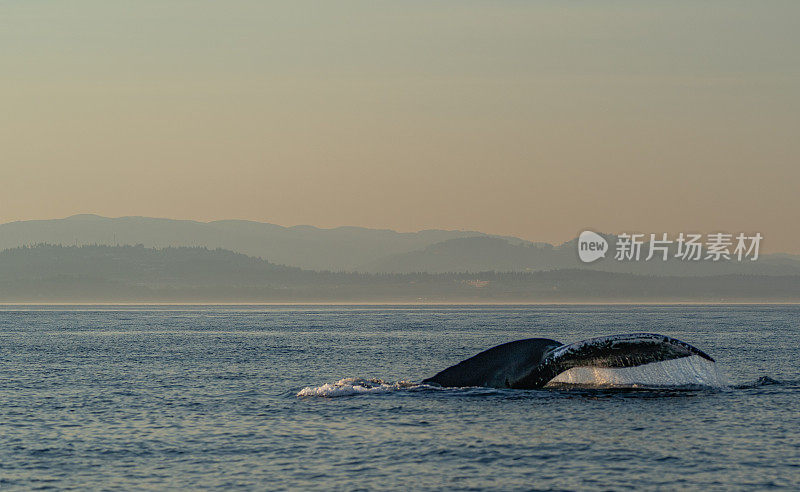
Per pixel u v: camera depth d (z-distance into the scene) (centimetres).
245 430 4388
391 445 3975
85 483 3438
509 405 4788
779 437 4056
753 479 3394
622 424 4325
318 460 3738
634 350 4753
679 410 4634
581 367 5072
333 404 5062
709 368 5434
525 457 3741
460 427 4303
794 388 5353
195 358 9206
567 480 3403
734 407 4719
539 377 5100
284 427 4431
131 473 3572
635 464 3616
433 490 3291
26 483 3444
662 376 5297
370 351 10400
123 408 5188
